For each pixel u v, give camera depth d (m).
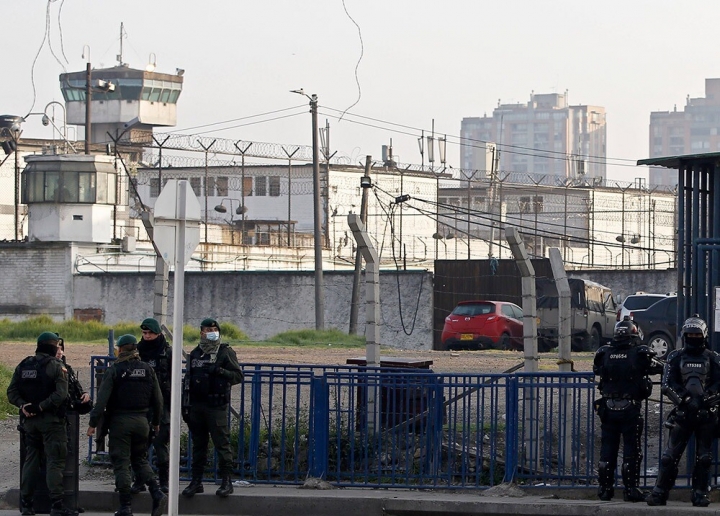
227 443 25.64
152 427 24.61
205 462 25.95
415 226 175.12
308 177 176.62
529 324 27.56
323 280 101.38
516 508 24.23
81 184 112.94
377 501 24.97
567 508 23.94
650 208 185.38
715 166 26.42
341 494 25.64
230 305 103.56
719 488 25.30
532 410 26.06
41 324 90.00
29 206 113.88
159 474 26.17
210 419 25.44
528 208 187.25
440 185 189.50
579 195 188.12
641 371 24.34
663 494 23.81
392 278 98.94
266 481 27.11
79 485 26.95
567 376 25.72
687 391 23.64
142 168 165.75
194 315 104.69
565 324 27.41
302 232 172.38
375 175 172.25
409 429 26.80
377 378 26.88
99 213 114.12
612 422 24.47
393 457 26.62
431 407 26.47
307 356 63.88
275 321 102.06
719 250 25.78
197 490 25.73
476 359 63.66
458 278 97.69
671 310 70.19
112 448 23.95
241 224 156.38
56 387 23.52
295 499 25.28
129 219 134.62
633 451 24.41
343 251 166.12
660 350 70.12
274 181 178.62
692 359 23.89
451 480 26.50
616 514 23.56
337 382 26.95
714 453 25.67
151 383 24.25
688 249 26.92
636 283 98.06
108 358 28.48
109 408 23.98
